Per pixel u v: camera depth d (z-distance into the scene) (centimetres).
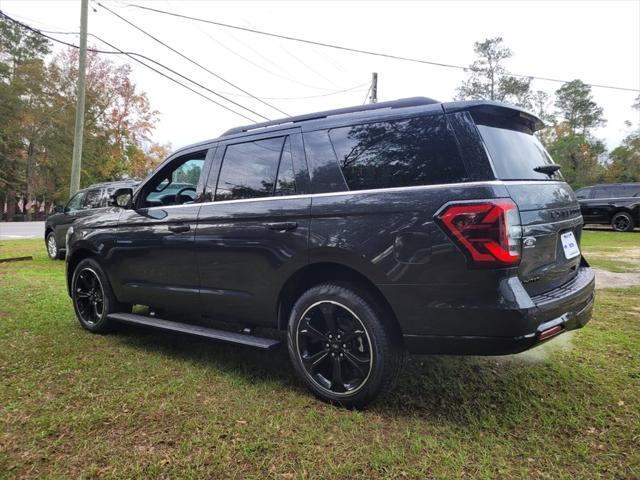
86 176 3872
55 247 970
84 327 436
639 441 232
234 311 324
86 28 1254
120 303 422
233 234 316
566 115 5084
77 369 331
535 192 254
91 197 893
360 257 255
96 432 242
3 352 366
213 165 348
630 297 552
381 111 278
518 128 285
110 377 316
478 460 217
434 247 234
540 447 229
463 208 228
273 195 304
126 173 4200
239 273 315
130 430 244
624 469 210
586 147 4378
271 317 306
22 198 4209
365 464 214
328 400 276
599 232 1553
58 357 357
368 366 260
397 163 258
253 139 328
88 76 3644
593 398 281
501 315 221
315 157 290
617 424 250
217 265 327
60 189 4025
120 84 3784
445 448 227
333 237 266
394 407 272
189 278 348
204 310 345
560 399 280
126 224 396
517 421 253
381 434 241
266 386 303
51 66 3659
